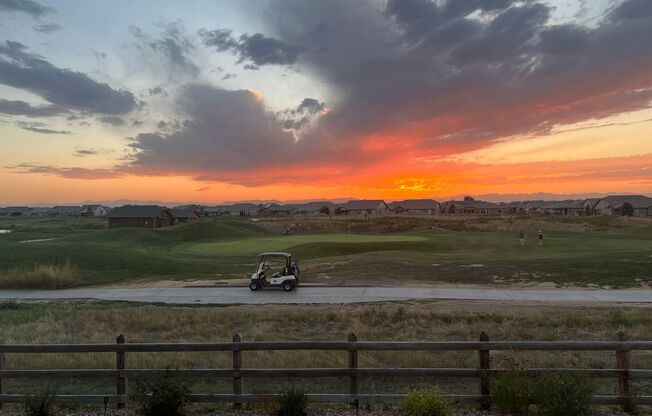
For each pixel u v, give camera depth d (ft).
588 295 76.18
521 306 66.80
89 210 629.51
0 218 526.57
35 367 35.94
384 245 158.92
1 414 24.66
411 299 74.43
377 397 24.54
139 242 209.67
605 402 23.94
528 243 167.84
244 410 24.58
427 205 587.27
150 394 23.86
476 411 24.07
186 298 80.23
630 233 233.55
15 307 71.61
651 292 78.18
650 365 35.24
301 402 23.53
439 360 37.83
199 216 435.94
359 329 52.13
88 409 25.18
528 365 34.22
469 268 102.17
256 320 58.59
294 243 179.22
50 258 120.98
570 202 596.70
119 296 83.51
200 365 36.37
